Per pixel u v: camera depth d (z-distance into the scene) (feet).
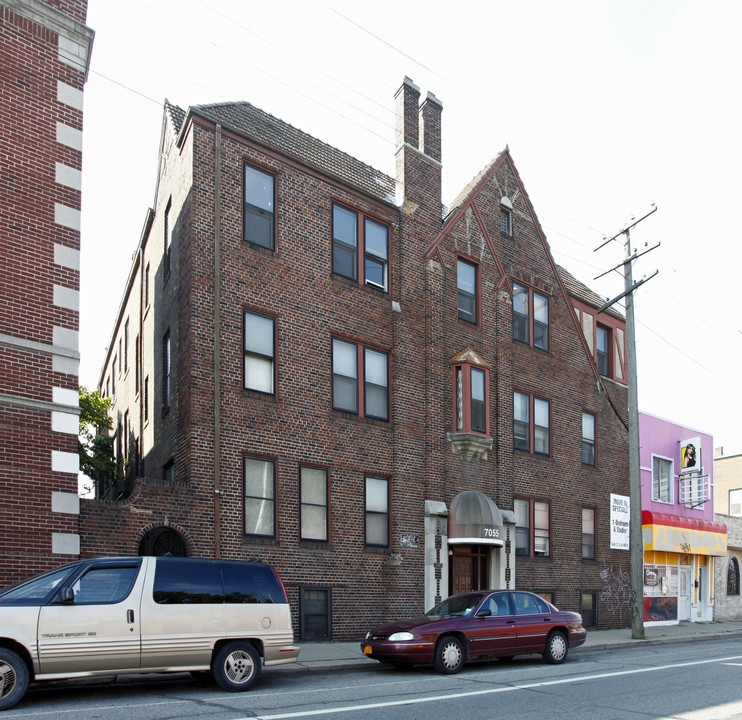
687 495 98.68
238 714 29.68
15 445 41.86
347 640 57.93
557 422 81.66
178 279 58.54
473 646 45.52
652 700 35.17
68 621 32.07
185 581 35.60
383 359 65.82
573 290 90.53
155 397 66.03
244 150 58.95
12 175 44.11
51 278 44.75
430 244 70.90
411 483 64.64
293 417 57.98
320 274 61.98
